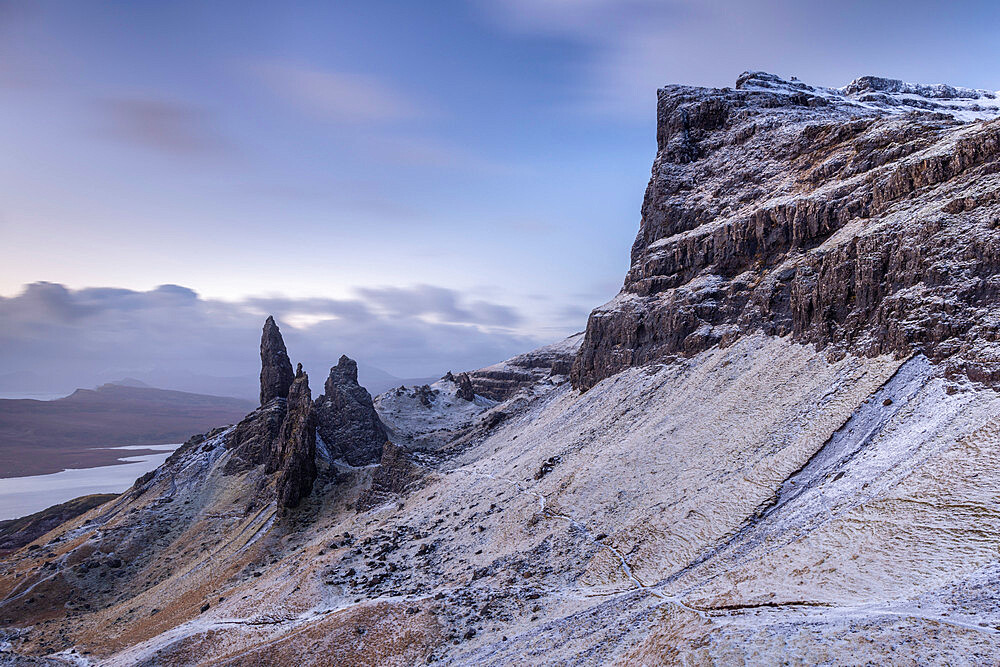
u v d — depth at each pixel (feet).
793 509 225.76
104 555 479.82
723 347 404.36
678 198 550.36
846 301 322.55
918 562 153.89
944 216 285.84
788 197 444.55
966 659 112.88
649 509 282.15
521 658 190.70
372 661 226.17
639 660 155.94
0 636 382.63
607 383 492.13
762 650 136.05
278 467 559.79
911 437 224.12
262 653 241.55
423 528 384.06
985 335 236.63
